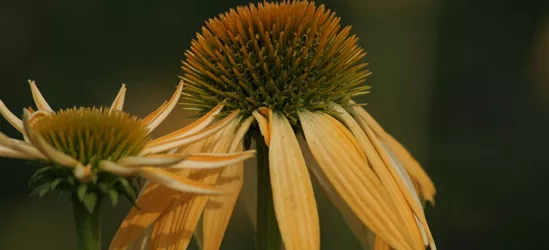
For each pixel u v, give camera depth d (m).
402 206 0.36
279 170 0.36
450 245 0.85
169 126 0.68
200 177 0.36
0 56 1.02
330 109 0.38
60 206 0.89
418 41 0.91
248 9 0.38
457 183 0.89
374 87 0.86
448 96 0.96
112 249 0.36
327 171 0.36
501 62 1.03
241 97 0.37
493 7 1.02
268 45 0.37
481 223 0.86
